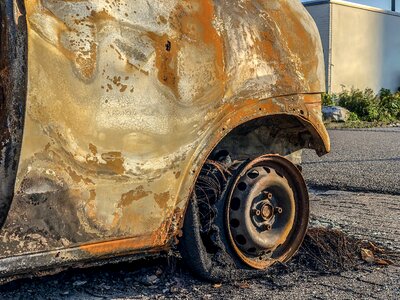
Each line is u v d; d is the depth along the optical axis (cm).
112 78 347
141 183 363
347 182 870
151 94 364
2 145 315
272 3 441
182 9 380
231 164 436
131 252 371
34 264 330
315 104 467
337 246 493
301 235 461
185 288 414
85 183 340
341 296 414
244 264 434
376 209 696
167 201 378
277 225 451
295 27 453
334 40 2664
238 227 429
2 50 314
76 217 339
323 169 1002
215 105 397
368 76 2873
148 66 361
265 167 445
